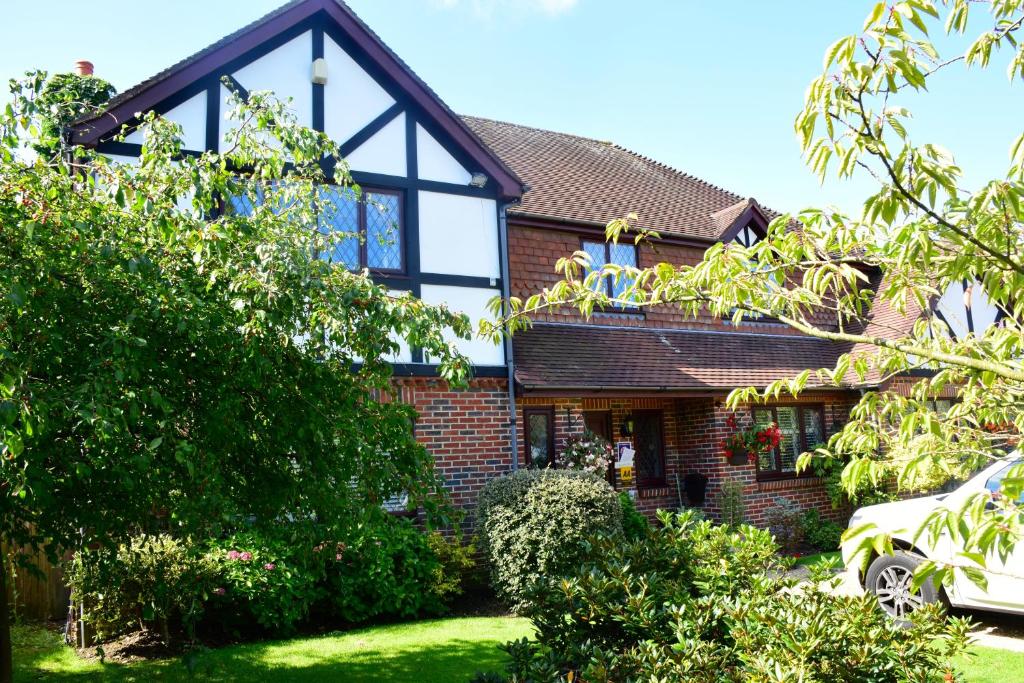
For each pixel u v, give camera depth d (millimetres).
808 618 3621
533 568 8594
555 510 8547
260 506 4926
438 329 4676
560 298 3715
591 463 11531
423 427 10352
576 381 11336
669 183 17078
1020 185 2137
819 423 14484
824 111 2195
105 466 4102
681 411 13750
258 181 5465
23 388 3219
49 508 4566
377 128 10930
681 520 5000
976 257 2469
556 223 12805
